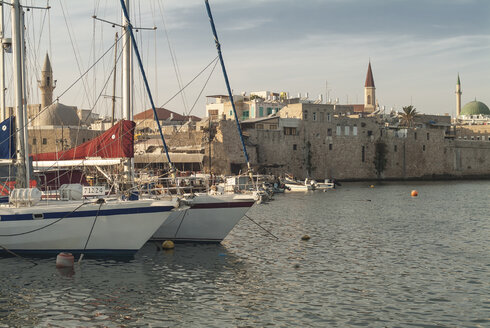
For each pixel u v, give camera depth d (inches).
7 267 923.4
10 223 954.1
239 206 1127.0
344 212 1959.9
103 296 773.9
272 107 4923.7
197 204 1129.4
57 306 729.0
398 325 666.8
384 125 5034.5
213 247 1133.7
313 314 705.6
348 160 4562.0
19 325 658.2
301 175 4232.3
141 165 2674.7
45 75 3959.2
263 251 1123.3
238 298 773.9
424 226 1562.5
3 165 1036.5
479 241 1285.7
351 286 845.8
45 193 1109.1
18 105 1000.9
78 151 1125.7
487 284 864.3
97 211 955.3
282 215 1840.6
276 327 657.6
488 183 4500.5
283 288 829.2
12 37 1007.6
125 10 1150.3
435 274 931.3
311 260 1040.8
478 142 5551.2
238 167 3737.7
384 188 3668.8
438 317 697.6
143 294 786.8
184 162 3294.8
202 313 706.8
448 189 3577.8
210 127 3484.3
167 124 4621.1
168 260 1005.8
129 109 1229.7
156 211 965.2
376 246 1205.1
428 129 5162.4
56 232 957.2
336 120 4483.3
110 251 980.6
